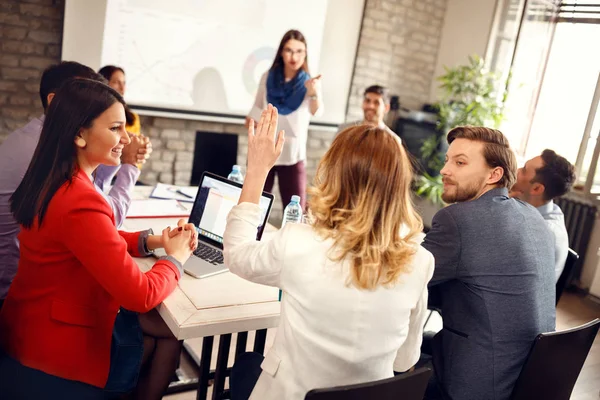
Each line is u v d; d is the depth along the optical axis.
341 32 4.91
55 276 1.49
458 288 1.76
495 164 1.79
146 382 1.94
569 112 4.65
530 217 1.78
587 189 4.33
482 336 1.71
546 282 1.75
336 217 1.27
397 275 1.29
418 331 1.47
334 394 1.18
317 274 1.28
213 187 2.13
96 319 1.54
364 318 1.28
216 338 2.97
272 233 2.39
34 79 3.93
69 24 3.82
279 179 3.91
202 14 4.27
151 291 1.52
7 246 1.82
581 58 4.57
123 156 2.07
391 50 5.23
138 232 1.91
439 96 5.45
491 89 4.68
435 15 5.38
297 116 3.73
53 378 1.50
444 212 1.77
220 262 1.94
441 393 1.78
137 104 4.20
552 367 1.67
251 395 1.38
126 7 3.98
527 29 4.84
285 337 1.33
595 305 4.15
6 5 3.74
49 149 1.48
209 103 4.49
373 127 1.34
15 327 1.53
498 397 1.69
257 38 4.54
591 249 4.32
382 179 1.27
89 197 1.46
